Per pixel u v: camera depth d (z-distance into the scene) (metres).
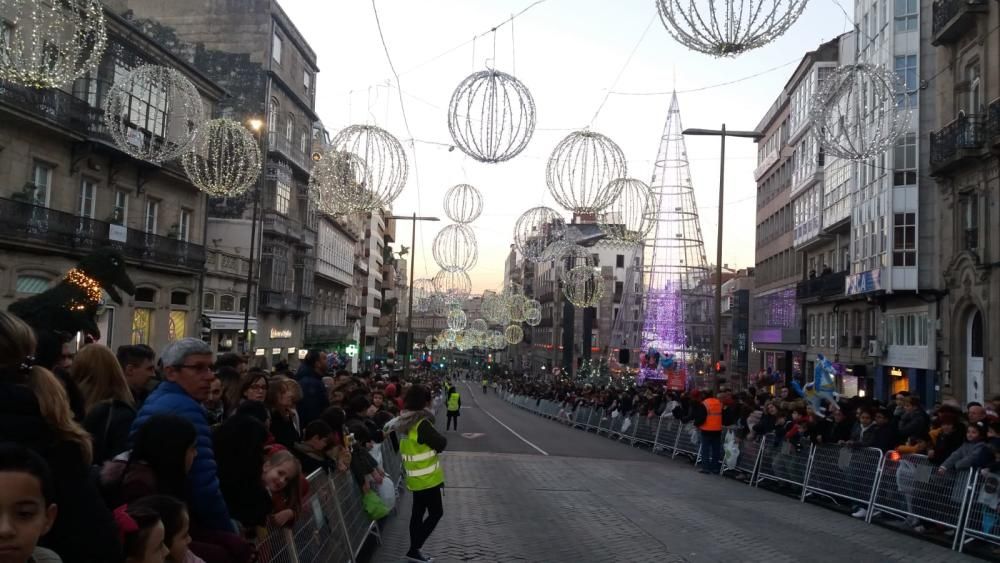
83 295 6.35
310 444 6.46
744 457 15.34
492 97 8.55
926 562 8.52
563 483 13.83
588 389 33.66
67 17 9.00
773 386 31.70
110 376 4.41
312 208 46.75
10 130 20.91
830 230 34.22
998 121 19.70
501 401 63.69
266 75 38.88
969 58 22.36
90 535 2.64
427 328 116.25
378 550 8.23
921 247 25.20
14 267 20.97
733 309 57.50
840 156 10.16
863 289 28.39
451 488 12.66
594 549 8.47
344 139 11.05
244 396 6.47
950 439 10.09
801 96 39.34
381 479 8.66
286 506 4.94
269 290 39.50
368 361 77.69
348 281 61.50
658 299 35.12
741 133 22.23
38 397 2.73
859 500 11.43
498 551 8.23
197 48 39.12
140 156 13.86
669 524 10.11
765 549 8.78
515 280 124.06
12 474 2.17
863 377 31.59
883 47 26.89
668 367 34.62
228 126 15.32
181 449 3.58
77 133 22.80
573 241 27.55
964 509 9.28
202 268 30.81
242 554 3.87
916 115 25.67
